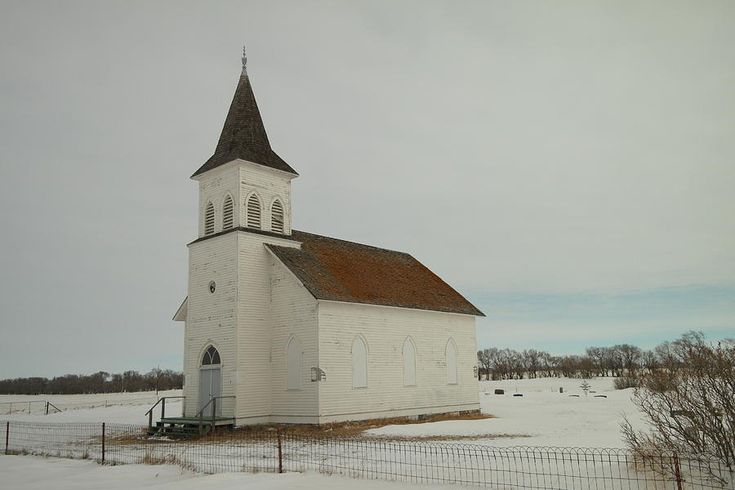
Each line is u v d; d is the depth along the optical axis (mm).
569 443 21109
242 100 36531
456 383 40031
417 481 14227
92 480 16234
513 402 51375
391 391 35125
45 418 46469
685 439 14000
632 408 39906
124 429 33469
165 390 127125
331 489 13500
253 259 33281
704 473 12836
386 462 17234
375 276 38344
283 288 33188
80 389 134500
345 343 32844
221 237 33719
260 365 32531
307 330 31828
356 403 32781
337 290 33188
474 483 13773
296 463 17922
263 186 35062
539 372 178125
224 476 15602
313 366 31219
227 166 34469
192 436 28469
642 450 14258
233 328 31922
